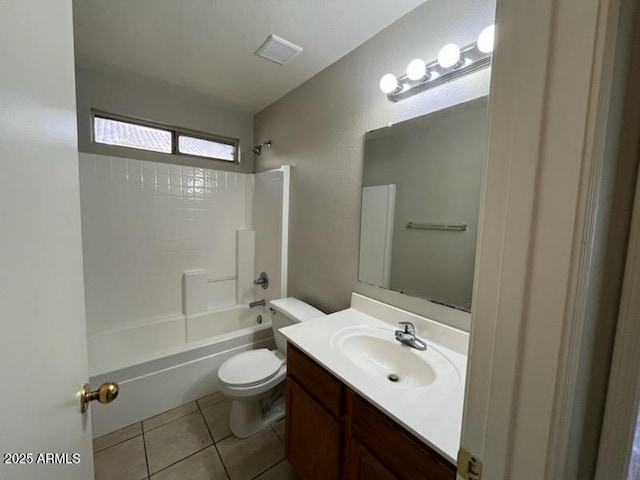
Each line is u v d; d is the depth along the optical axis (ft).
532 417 1.38
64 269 1.81
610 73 1.19
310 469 3.92
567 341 1.28
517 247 1.38
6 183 1.16
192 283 8.24
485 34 3.28
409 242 4.51
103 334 6.90
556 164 1.25
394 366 3.99
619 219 1.65
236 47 5.54
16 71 1.23
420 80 4.17
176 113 7.97
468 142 3.76
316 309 6.20
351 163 5.53
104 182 7.00
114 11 4.60
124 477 4.58
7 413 1.15
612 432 1.90
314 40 5.21
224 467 4.80
